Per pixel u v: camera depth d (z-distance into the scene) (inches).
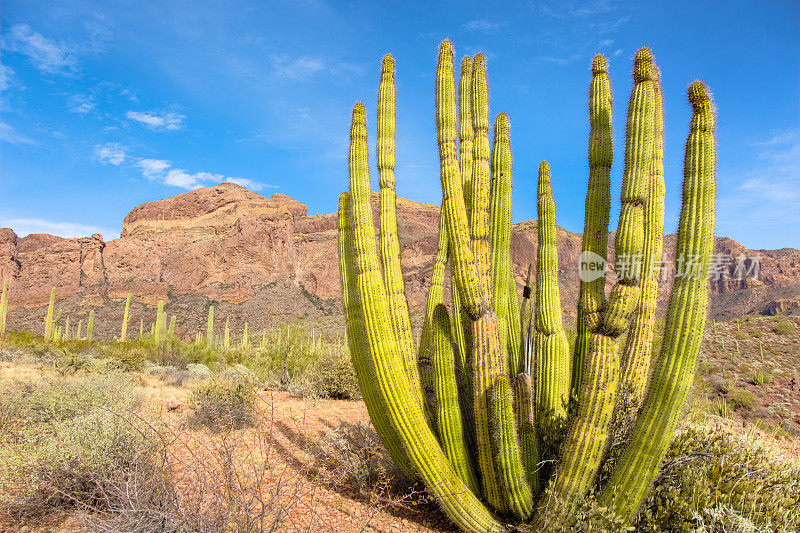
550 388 203.2
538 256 214.8
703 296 141.9
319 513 189.3
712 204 144.3
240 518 140.9
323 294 4704.7
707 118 148.8
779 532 147.3
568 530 147.6
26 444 184.4
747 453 189.9
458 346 218.1
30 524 167.2
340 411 425.7
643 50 167.3
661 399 145.4
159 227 6200.8
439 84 193.5
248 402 320.5
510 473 162.2
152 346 947.3
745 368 685.9
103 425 184.4
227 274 4638.3
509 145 217.2
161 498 142.2
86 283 4731.8
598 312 164.1
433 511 207.5
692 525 153.0
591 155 185.3
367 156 204.1
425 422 175.3
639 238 155.9
